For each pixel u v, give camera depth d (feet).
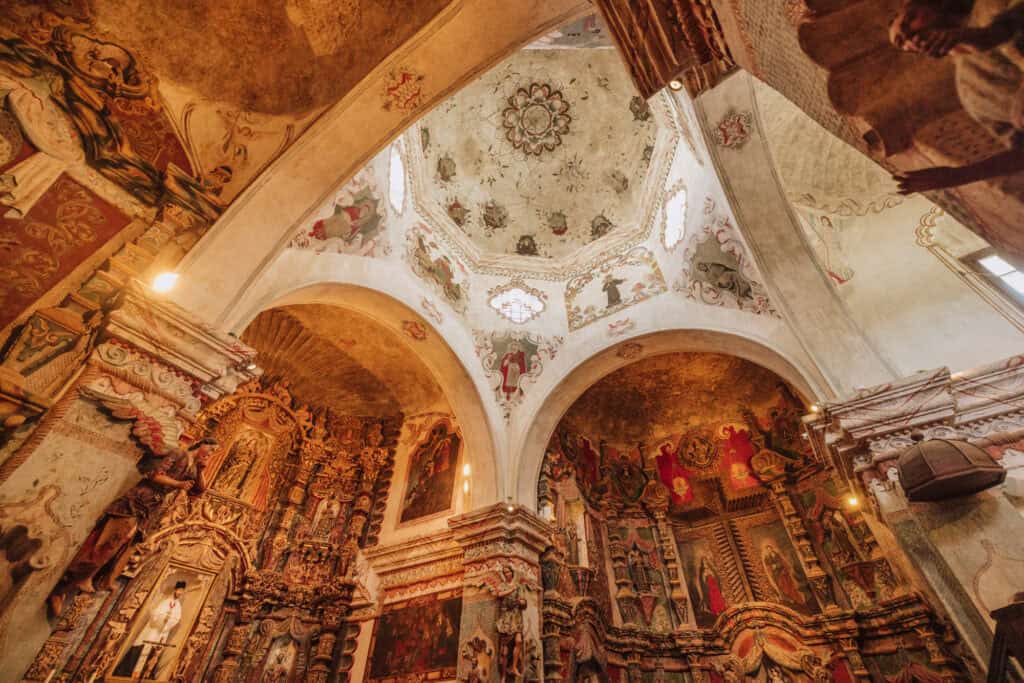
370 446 38.93
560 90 36.09
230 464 32.19
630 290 33.27
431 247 32.83
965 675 24.27
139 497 12.26
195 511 29.12
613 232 35.96
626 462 41.73
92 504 11.48
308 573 32.32
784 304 23.86
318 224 24.17
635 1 9.29
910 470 15.58
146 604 25.34
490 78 35.40
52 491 10.96
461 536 28.99
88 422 11.93
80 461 11.55
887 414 18.65
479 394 31.68
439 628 27.32
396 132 17.07
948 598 15.11
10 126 12.47
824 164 24.85
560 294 36.58
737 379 38.47
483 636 24.93
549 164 37.63
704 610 34.81
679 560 37.42
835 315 22.70
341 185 17.47
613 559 36.83
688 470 39.91
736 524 37.19
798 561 33.32
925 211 23.25
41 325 12.02
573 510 36.11
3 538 10.06
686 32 8.86
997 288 20.39
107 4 13.92
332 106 16.35
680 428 41.47
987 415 16.97
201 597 27.84
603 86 35.09
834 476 33.50
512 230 38.11
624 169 35.78
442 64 15.89
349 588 32.22
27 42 12.92
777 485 35.76
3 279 11.85
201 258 15.11
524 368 33.88
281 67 15.60
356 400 39.42
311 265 24.06
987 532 14.70
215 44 14.97
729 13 6.93
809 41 5.42
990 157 4.42
